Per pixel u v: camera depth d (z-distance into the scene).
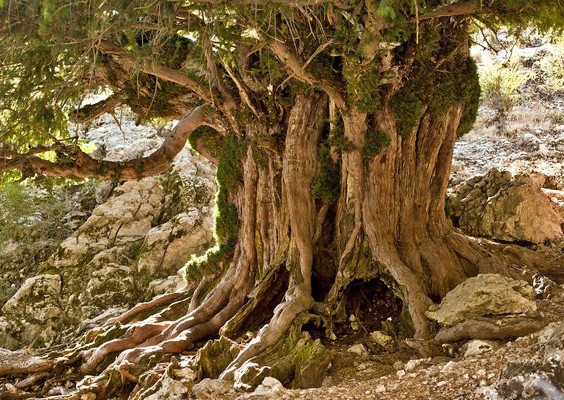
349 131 8.80
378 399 6.07
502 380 5.29
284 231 9.25
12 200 16.02
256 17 6.60
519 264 9.38
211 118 10.18
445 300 7.84
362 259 8.79
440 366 6.68
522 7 7.22
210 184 15.70
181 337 8.77
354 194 8.91
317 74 8.27
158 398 6.84
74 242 14.78
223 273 10.09
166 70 9.08
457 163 13.76
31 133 8.56
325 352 7.36
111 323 10.34
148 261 14.23
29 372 9.00
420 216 9.07
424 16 7.55
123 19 5.98
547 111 17.14
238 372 7.35
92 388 7.77
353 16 6.96
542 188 12.10
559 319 7.23
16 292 14.47
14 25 5.78
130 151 16.84
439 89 9.04
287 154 9.23
